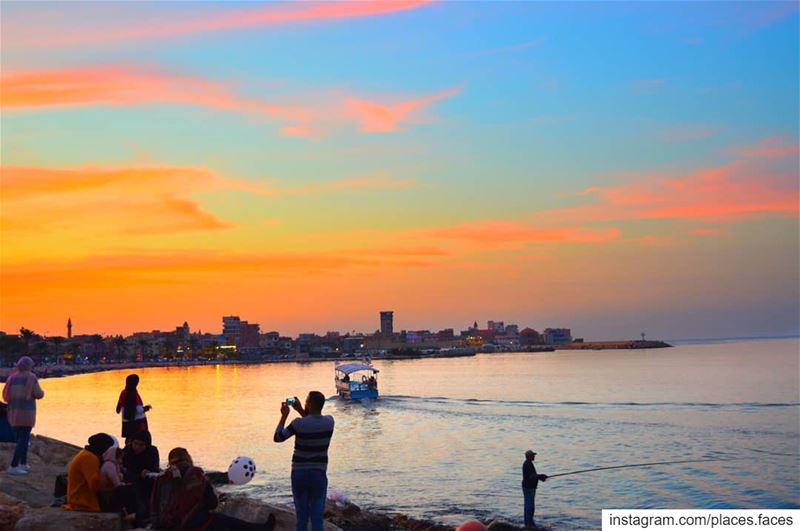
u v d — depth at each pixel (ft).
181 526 37.40
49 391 563.89
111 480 41.60
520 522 104.73
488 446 192.95
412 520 100.89
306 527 37.96
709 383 474.90
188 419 301.63
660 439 197.26
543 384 530.68
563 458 169.37
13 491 53.72
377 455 180.14
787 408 282.97
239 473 40.11
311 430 38.19
